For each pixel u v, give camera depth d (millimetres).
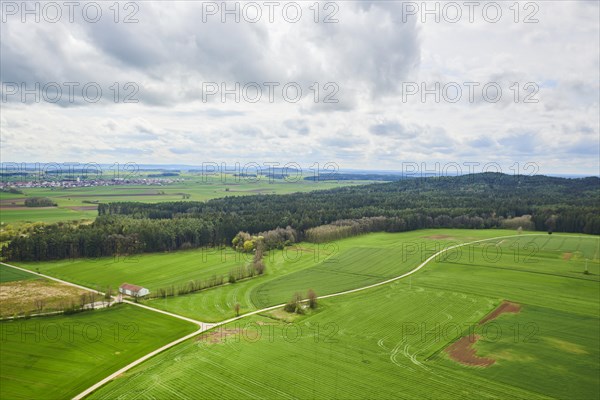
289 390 57656
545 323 80250
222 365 64312
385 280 110562
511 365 64062
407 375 61281
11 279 113500
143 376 61406
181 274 118500
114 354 68812
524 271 116438
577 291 99562
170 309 89375
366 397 56000
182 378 60719
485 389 57594
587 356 66812
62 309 88250
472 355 67250
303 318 83938
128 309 89312
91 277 116062
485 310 87312
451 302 92375
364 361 65500
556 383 58969
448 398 55531
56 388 59000
